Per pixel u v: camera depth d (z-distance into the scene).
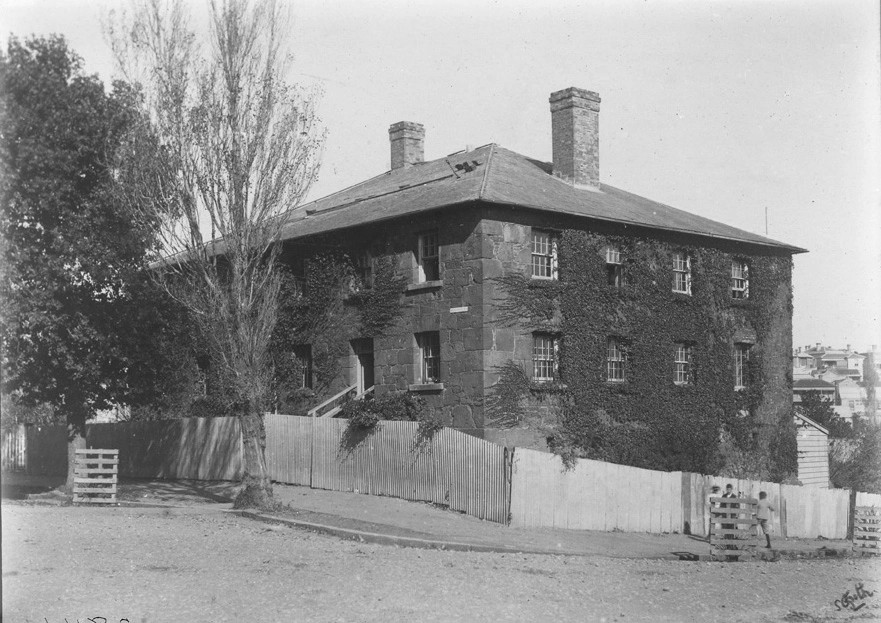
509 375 28.20
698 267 34.44
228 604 12.49
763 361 36.78
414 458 25.94
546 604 13.59
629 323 31.80
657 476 27.28
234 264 23.70
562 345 29.80
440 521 22.89
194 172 23.47
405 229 30.58
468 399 28.09
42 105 24.33
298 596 13.14
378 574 15.15
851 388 78.88
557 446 29.28
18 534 17.50
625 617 13.12
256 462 23.36
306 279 33.69
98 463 24.28
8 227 24.45
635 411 31.59
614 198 34.56
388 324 30.84
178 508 23.45
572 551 20.72
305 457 29.39
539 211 29.31
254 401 23.56
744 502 21.98
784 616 14.17
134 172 23.69
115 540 17.31
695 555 21.66
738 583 17.27
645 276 32.47
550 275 30.08
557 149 34.50
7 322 23.75
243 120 23.70
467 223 28.55
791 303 38.31
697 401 33.84
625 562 19.41
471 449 24.44
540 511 24.02
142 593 12.95
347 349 32.19
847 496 33.50
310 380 33.69
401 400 29.30
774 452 36.53
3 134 23.94
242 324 23.62
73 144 24.88
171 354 28.11
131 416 37.88
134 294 26.17
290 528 20.89
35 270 24.36
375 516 22.95
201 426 32.53
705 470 33.41
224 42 23.59
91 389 26.34
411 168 38.75
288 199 24.34
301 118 24.58
